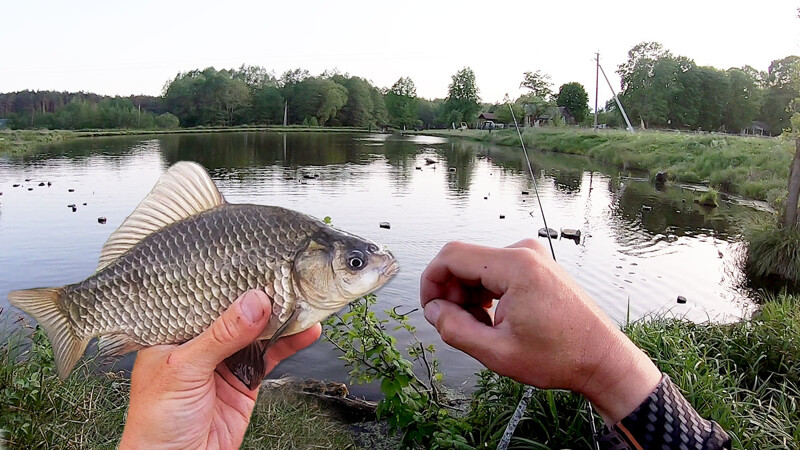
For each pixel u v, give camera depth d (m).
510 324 0.21
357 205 3.48
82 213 2.98
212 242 0.31
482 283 0.23
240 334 0.28
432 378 1.07
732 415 0.85
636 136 7.18
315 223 0.31
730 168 4.38
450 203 3.60
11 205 3.19
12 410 0.80
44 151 7.31
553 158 7.09
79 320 0.32
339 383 1.13
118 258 0.32
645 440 0.21
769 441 0.83
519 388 0.92
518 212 3.32
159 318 0.31
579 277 2.06
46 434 0.79
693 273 2.14
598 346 0.21
